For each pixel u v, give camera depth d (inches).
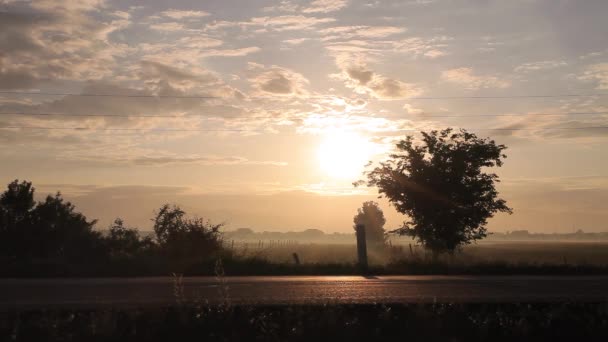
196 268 1042.7
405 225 1515.7
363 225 1155.9
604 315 500.7
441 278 928.9
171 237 1221.1
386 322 464.1
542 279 916.6
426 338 436.1
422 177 1450.5
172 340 406.6
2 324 416.5
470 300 593.3
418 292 682.8
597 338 448.5
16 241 1306.6
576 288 751.7
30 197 1406.3
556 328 463.8
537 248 4488.2
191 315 462.3
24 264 968.9
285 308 503.5
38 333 407.5
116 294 622.2
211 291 665.6
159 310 468.8
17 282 765.3
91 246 1272.1
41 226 1339.8
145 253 1226.0
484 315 505.0
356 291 685.9
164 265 1047.0
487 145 1446.9
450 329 458.0
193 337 414.6
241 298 590.6
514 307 542.0
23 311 474.0
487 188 1433.3
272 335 421.1
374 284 788.6
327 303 526.0
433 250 1499.8
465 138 1470.2
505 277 970.1
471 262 1306.6
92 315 447.8
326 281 838.5
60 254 1264.8
